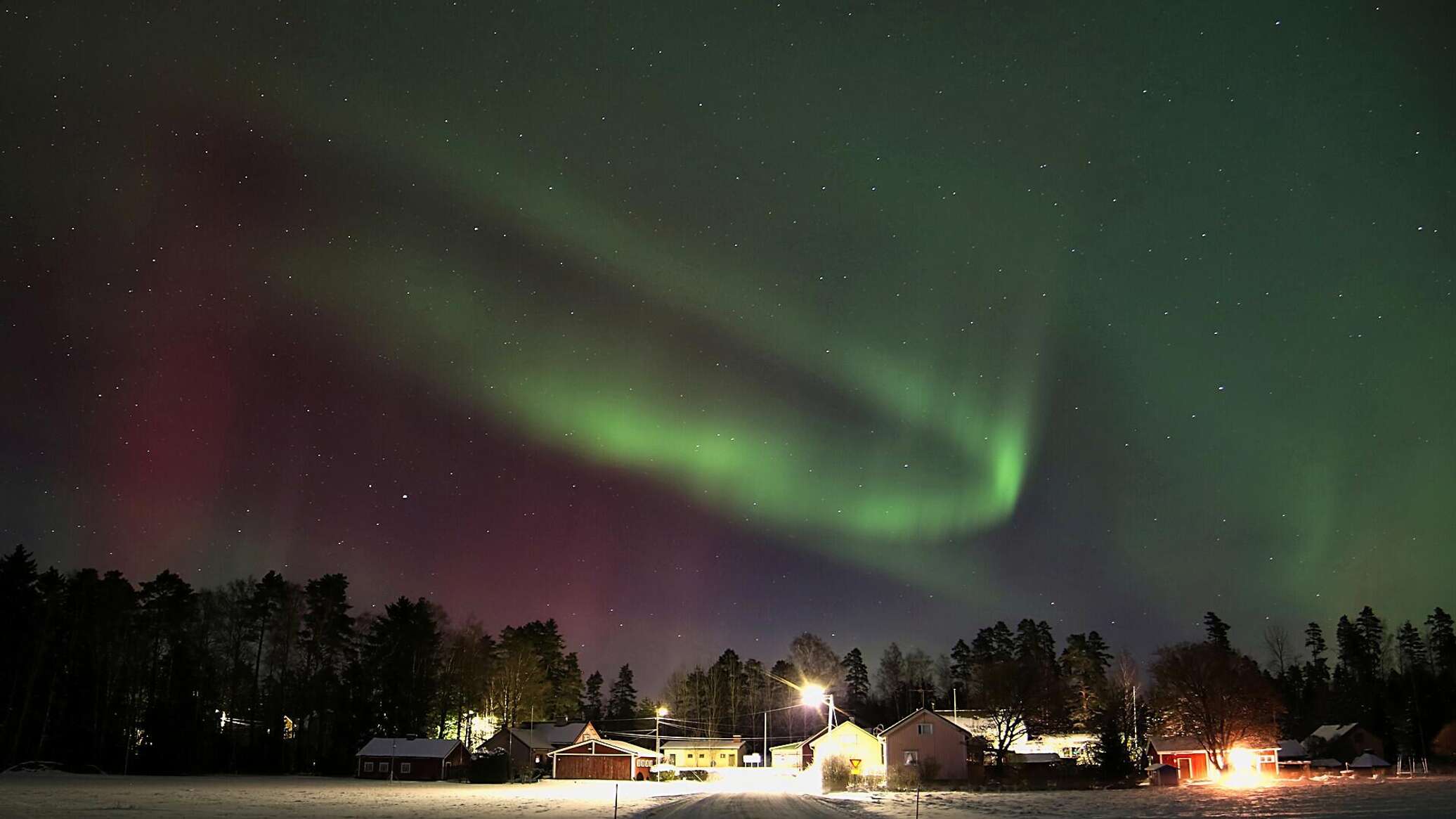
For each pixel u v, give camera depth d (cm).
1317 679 15112
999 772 8494
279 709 9912
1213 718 8850
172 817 4497
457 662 11394
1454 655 14062
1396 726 11338
